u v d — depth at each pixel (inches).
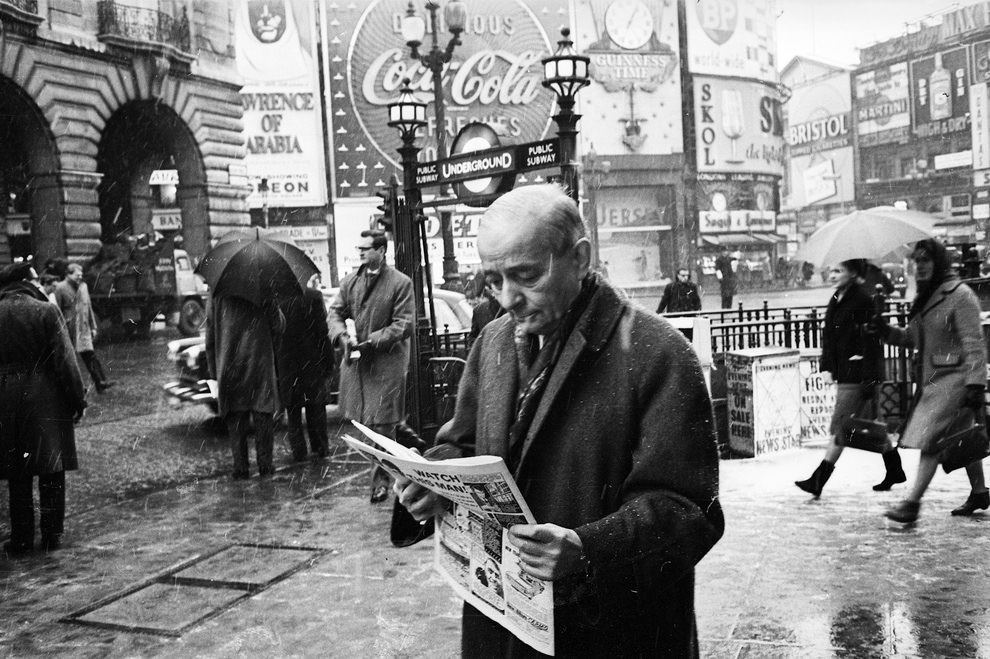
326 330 299.9
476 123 272.4
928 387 191.8
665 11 1824.6
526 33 1702.8
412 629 143.0
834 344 215.5
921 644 127.2
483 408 67.7
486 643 67.8
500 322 71.4
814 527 188.2
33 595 167.5
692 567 59.1
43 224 965.2
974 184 1862.7
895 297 614.9
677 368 60.3
